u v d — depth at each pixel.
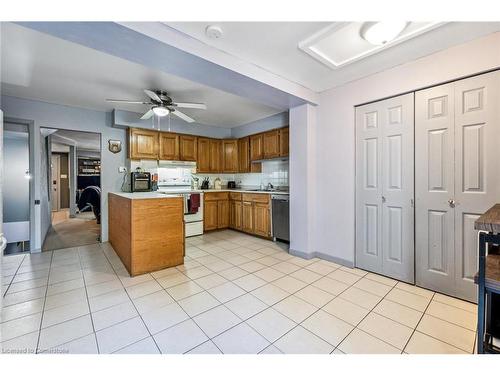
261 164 5.00
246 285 2.36
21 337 1.58
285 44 1.98
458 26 1.76
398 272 2.44
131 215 2.58
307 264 2.93
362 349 1.47
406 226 2.38
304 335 1.60
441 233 2.16
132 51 1.83
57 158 8.25
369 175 2.65
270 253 3.39
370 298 2.09
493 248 1.39
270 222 4.07
